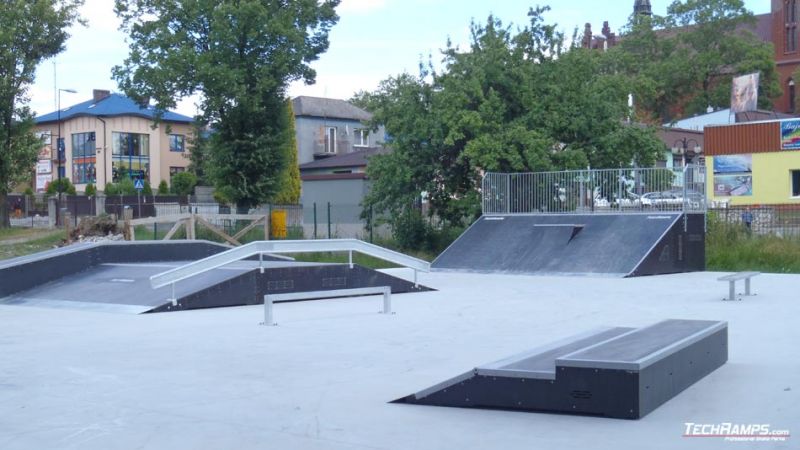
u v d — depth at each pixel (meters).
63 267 18.52
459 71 28.41
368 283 17.38
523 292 17.61
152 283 13.73
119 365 9.41
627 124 30.25
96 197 49.22
